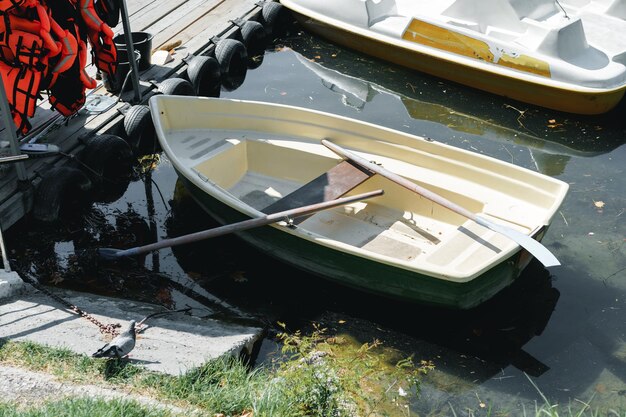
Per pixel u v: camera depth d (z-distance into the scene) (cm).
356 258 504
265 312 525
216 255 578
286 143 640
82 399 346
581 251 585
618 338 505
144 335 444
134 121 696
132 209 641
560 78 770
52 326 440
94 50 620
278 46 951
